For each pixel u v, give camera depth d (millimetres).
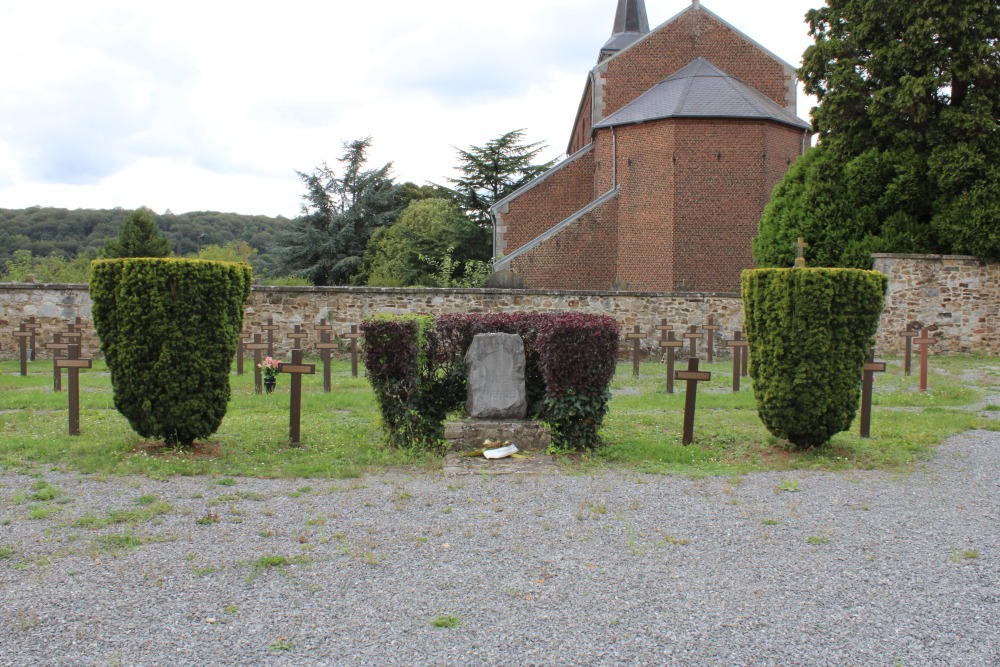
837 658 3793
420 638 3959
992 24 18672
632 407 11562
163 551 5164
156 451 7938
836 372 8016
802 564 5027
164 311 7660
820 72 20969
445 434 8297
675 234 26047
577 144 42562
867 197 20016
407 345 8305
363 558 5066
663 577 4785
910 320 19266
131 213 40375
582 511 6137
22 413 10133
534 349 8594
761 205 25875
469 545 5328
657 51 30281
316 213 55188
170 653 3793
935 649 3887
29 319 16953
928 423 10031
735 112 25750
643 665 3703
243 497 6473
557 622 4148
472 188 44938
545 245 27359
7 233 55875
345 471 7309
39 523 5715
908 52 19234
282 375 15148
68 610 4254
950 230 18984
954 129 18781
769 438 8930
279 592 4516
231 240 72688
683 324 19219
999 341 19188
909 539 5539
